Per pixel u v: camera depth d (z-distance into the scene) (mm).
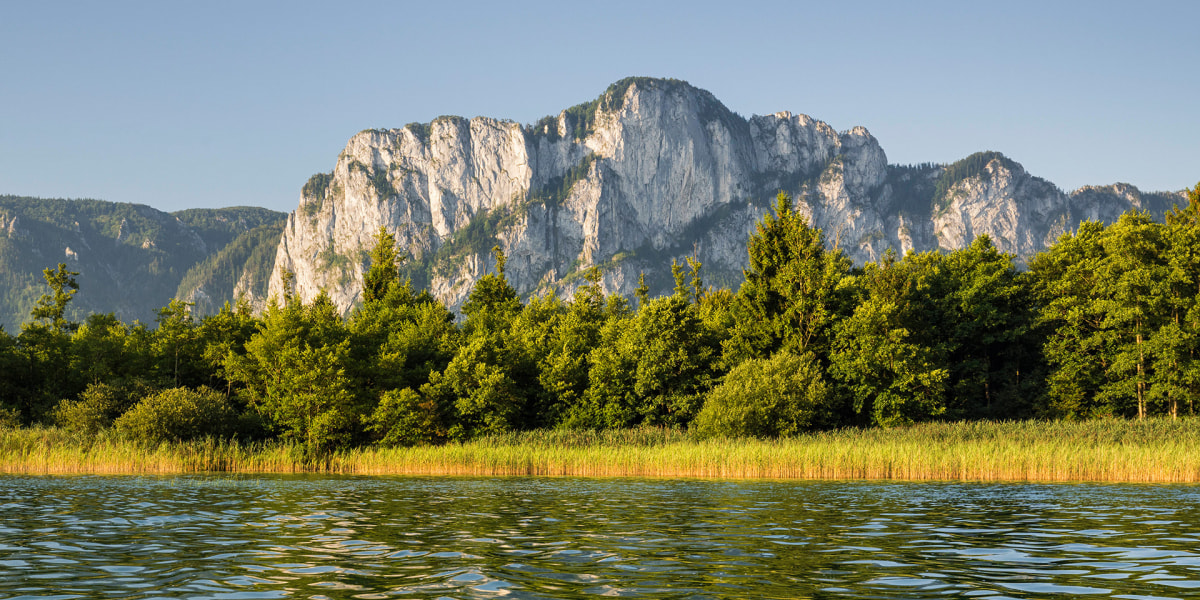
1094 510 28328
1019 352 83125
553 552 19203
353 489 39375
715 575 16266
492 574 16328
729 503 31531
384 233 119750
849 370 75062
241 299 102562
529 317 105125
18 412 78125
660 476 49844
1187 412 72375
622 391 77125
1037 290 82188
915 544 20500
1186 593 14484
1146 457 43750
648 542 20906
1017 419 78438
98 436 61844
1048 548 19703
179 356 89500
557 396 79312
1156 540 20938
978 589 14922
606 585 15258
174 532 22906
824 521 25484
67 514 27438
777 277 81562
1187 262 71375
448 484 43125
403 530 23406
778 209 86438
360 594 14430
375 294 116062
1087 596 14266
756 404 65312
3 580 15852
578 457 53188
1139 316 72250
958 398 78688
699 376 77500
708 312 97062
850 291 81812
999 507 29594
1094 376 75812
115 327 100000
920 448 48375
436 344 88438
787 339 79125
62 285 119688
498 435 68625
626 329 83875
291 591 14711
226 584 15367
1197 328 69500
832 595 14414
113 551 19406
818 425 71250
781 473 48562
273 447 65500
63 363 91312
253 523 25125
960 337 82438
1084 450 45812
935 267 90000
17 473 51750
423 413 71875
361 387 77188
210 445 58875
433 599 13984
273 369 76688
